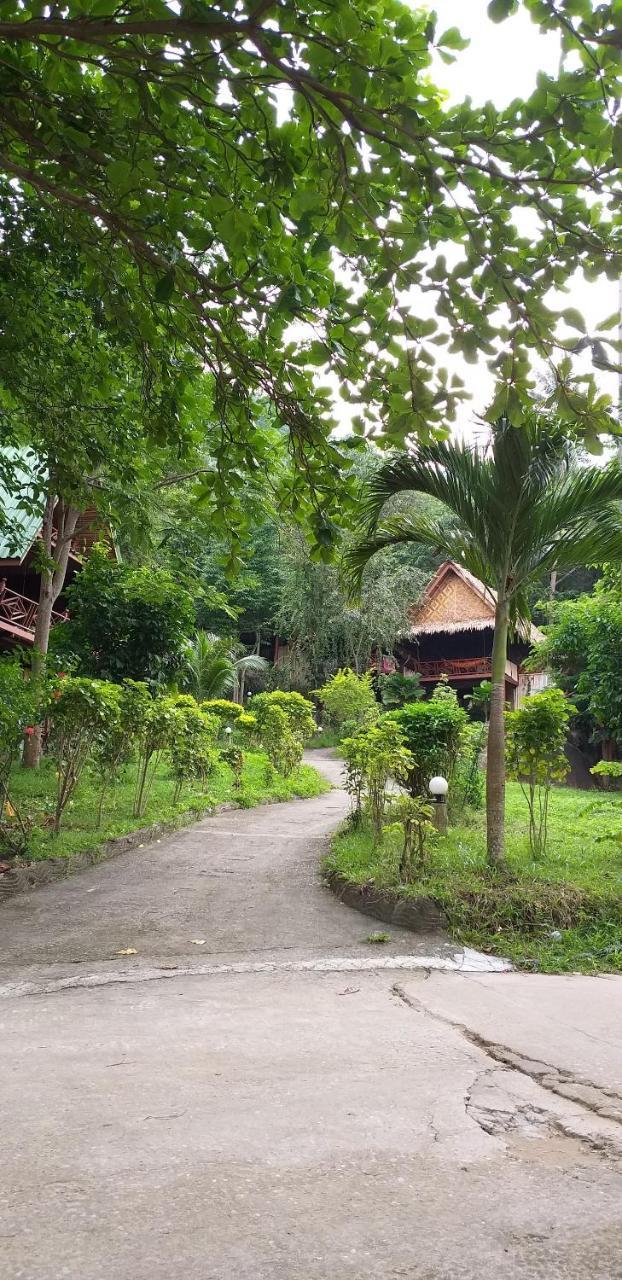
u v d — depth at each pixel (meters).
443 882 6.53
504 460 6.96
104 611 14.70
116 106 3.66
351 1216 2.07
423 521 7.82
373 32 2.81
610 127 2.65
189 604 15.35
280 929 6.09
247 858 8.78
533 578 7.54
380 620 28.48
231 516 4.86
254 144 3.43
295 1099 2.90
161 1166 2.32
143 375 5.40
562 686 20.64
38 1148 2.44
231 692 33.06
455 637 30.69
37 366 7.00
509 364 3.19
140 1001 4.35
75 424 7.33
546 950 5.76
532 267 3.13
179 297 4.16
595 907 6.31
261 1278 1.78
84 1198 2.13
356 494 5.03
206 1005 4.26
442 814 8.50
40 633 13.89
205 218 4.04
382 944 5.77
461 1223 2.05
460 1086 3.08
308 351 4.03
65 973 4.93
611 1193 2.24
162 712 10.23
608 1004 4.45
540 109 2.69
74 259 6.59
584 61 2.56
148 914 6.43
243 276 3.91
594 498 6.98
